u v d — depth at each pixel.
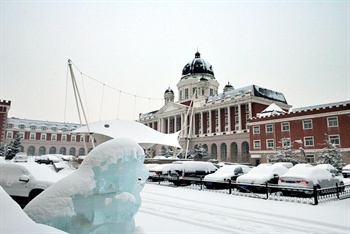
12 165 9.24
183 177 17.92
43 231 3.34
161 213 9.36
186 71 100.44
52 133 95.88
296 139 47.75
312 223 8.26
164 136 48.44
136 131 46.16
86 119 39.91
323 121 44.94
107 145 5.27
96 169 4.96
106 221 4.95
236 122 70.50
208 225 7.82
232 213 9.51
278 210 10.10
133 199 5.23
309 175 12.96
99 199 4.95
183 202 11.60
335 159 37.44
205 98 82.12
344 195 13.83
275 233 7.19
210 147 73.56
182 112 82.06
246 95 67.50
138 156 5.53
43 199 4.78
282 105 71.81
